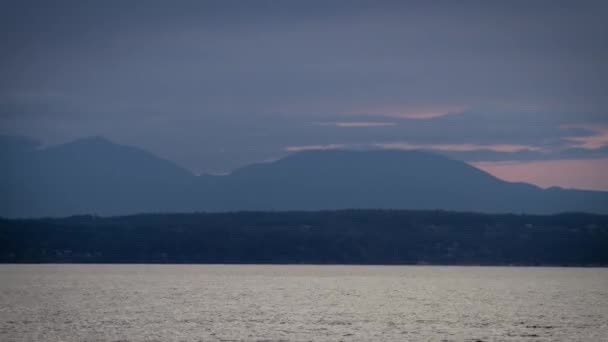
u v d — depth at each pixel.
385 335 151.88
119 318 178.38
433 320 179.38
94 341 141.38
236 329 158.62
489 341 145.62
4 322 168.25
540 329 163.38
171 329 157.88
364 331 157.12
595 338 150.75
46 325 163.62
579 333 157.50
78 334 150.12
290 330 157.62
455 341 145.25
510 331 159.62
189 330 156.50
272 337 147.62
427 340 146.00
